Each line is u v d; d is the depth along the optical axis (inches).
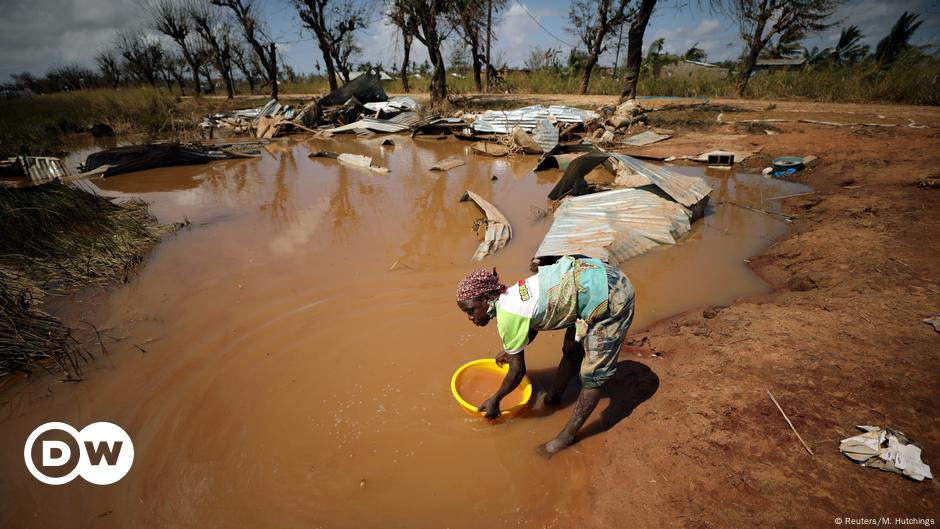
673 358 156.6
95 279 233.3
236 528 112.2
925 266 184.9
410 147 639.1
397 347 177.6
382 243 276.8
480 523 109.0
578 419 121.3
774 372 134.5
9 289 204.8
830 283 188.1
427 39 862.5
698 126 591.2
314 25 1066.7
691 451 114.3
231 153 567.2
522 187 399.5
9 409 151.0
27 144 652.1
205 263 253.8
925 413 111.8
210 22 1272.1
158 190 416.5
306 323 194.4
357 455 130.8
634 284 218.1
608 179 387.2
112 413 148.6
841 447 105.5
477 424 139.3
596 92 1079.0
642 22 679.1
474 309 115.5
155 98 985.5
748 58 863.1
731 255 242.5
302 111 826.2
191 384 160.1
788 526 91.9
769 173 390.6
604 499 108.7
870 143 427.5
